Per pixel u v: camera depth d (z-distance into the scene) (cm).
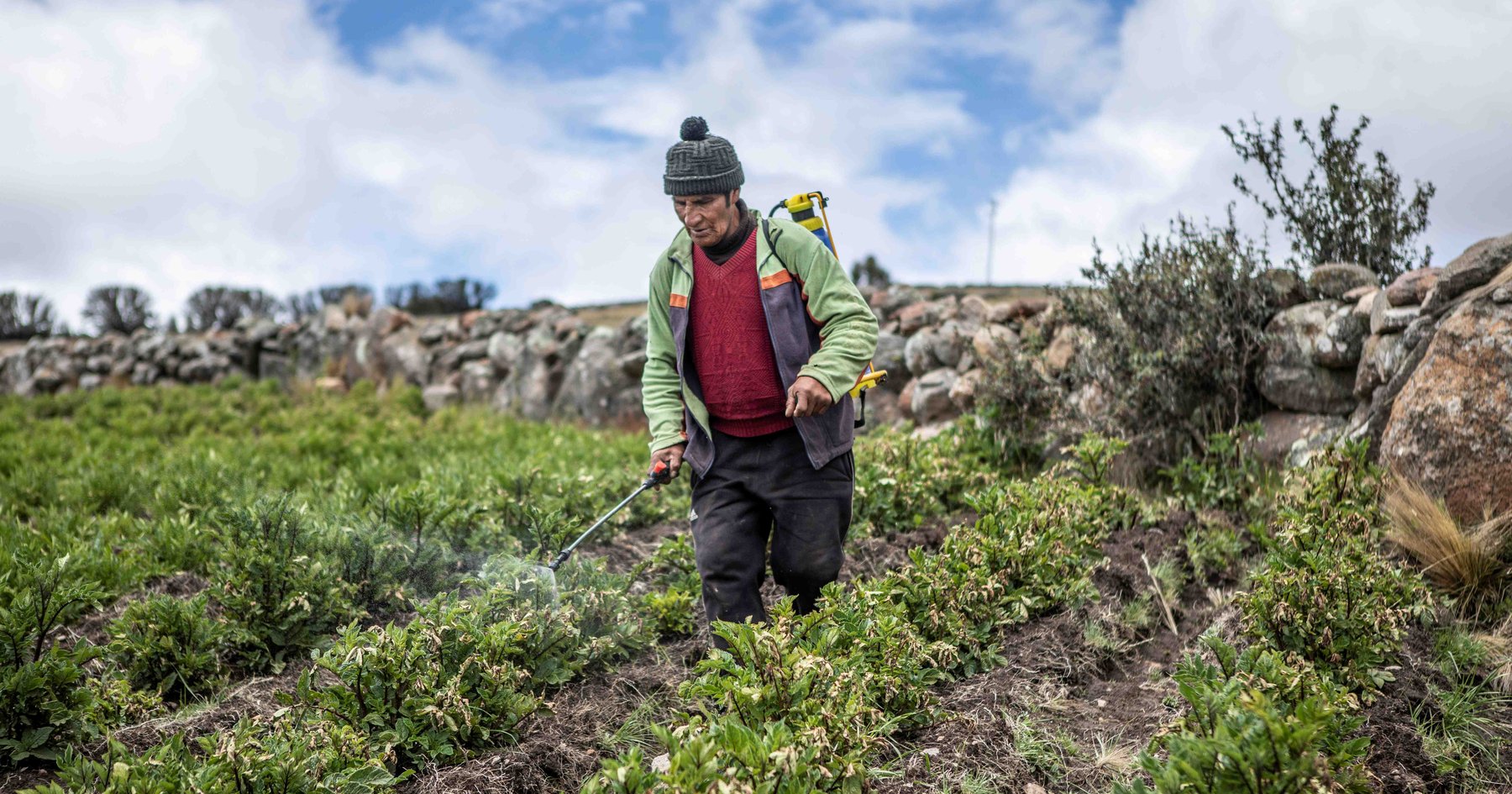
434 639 315
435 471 699
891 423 845
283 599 392
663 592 465
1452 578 403
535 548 438
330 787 264
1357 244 606
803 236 329
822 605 331
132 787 246
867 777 269
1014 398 630
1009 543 409
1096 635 394
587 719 340
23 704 310
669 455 349
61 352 2014
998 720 327
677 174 314
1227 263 574
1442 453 429
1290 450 529
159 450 978
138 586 480
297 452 881
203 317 2502
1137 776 293
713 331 331
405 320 1544
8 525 548
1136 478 566
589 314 2092
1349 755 239
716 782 226
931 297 981
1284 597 346
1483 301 431
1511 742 313
